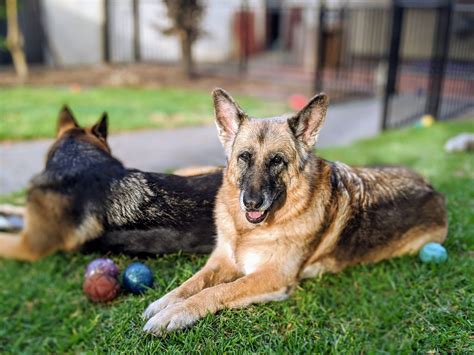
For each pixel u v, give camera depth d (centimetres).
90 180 121
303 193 99
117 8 471
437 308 98
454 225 130
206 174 121
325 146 244
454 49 372
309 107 97
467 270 108
